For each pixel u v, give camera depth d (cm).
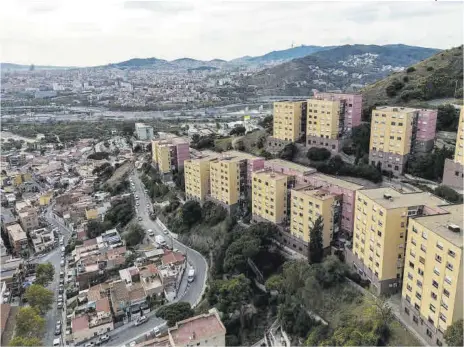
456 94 17288
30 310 11775
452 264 6925
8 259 16212
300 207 11700
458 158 12006
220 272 12731
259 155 17700
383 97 18525
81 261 15175
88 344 10869
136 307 12169
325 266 9906
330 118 15638
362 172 14000
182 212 15938
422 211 8900
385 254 8856
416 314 8006
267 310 10681
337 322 8825
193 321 9469
